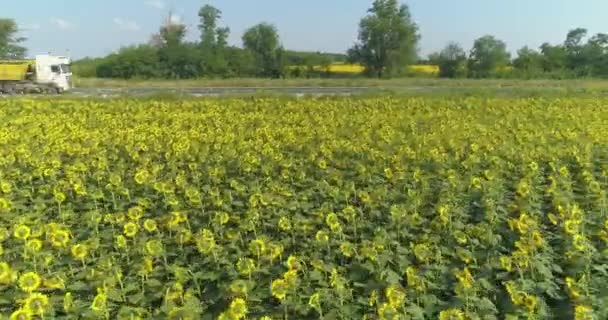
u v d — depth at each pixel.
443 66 91.62
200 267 8.70
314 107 28.86
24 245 9.08
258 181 13.65
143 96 36.78
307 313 7.14
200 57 81.50
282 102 31.14
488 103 29.70
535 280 7.82
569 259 8.35
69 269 8.70
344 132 20.61
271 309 7.37
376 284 7.73
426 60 106.56
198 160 16.28
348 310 7.07
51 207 12.32
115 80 73.38
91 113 27.73
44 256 8.72
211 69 82.00
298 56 91.75
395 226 10.12
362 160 15.68
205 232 9.28
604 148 16.55
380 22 89.94
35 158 15.92
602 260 8.48
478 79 80.69
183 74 81.12
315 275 7.80
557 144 17.16
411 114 26.94
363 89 51.81
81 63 90.25
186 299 7.31
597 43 95.12
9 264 8.78
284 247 9.52
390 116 25.20
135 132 20.64
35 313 6.54
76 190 12.42
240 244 9.55
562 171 12.85
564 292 7.70
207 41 92.19
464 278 7.35
